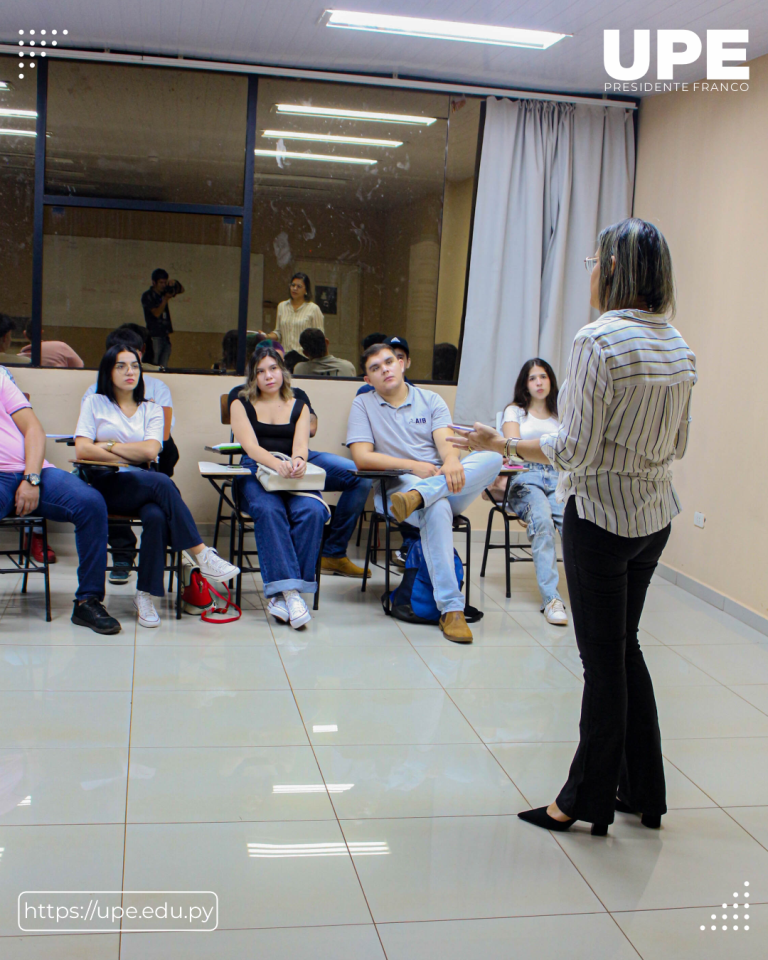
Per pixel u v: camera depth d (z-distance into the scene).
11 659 2.86
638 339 1.71
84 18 3.81
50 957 1.49
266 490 3.53
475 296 4.72
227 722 2.46
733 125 3.90
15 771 2.12
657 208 4.59
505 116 4.61
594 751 1.90
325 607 3.66
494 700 2.73
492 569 4.45
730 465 3.90
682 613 3.86
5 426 3.21
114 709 2.51
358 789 2.12
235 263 4.58
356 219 4.67
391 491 3.72
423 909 1.67
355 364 4.79
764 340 3.66
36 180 4.30
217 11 3.68
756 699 2.87
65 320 4.45
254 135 4.48
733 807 2.14
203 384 4.55
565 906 1.70
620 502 1.77
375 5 3.52
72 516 3.18
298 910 1.64
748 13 3.36
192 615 3.46
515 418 4.13
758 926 1.67
